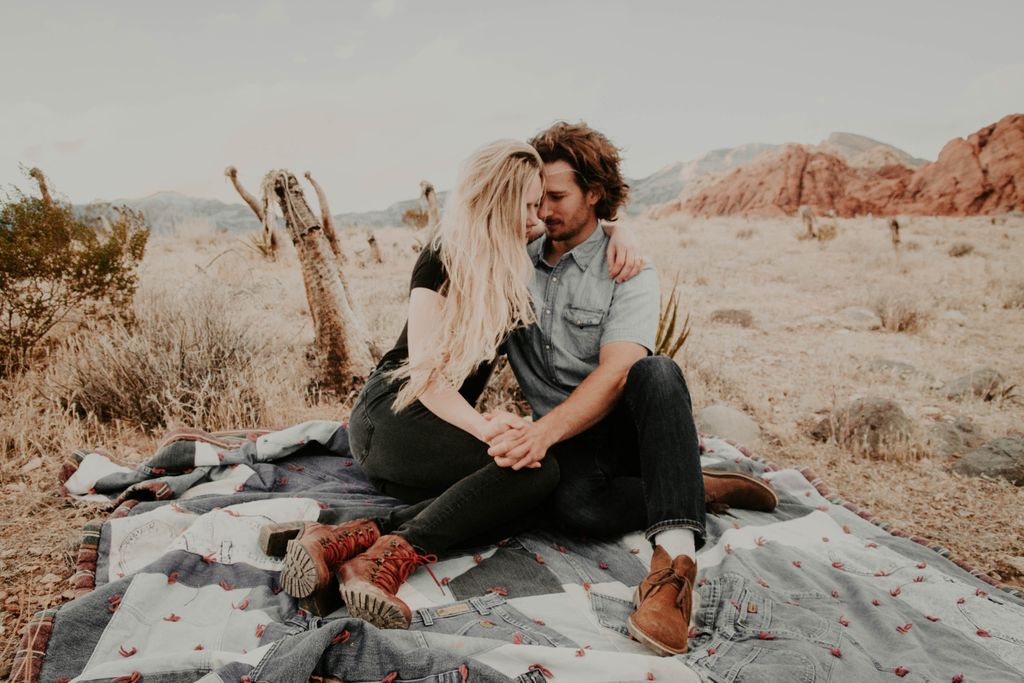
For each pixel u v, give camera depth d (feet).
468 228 6.36
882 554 7.50
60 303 14.60
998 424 14.24
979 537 9.28
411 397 6.77
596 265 7.68
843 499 9.12
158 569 5.88
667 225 106.42
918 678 4.91
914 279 37.93
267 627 5.33
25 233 13.44
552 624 5.79
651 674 4.78
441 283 6.75
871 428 12.94
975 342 22.84
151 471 8.45
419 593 6.11
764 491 8.54
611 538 7.51
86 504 8.25
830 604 6.29
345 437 9.88
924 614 6.25
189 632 5.35
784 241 69.87
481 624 5.54
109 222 16.26
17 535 7.60
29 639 4.89
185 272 28.94
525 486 6.45
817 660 5.09
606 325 7.41
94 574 6.34
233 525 6.69
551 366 7.72
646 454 6.33
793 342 22.47
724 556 7.24
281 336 17.48
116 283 15.08
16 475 9.27
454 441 6.81
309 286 14.21
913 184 196.03
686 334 15.01
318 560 5.56
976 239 71.05
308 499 7.53
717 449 10.97
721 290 33.78
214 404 12.00
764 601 6.19
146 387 12.04
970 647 5.69
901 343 22.58
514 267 6.50
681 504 6.05
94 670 4.37
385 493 7.57
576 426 6.68
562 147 7.23
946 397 16.56
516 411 13.30
